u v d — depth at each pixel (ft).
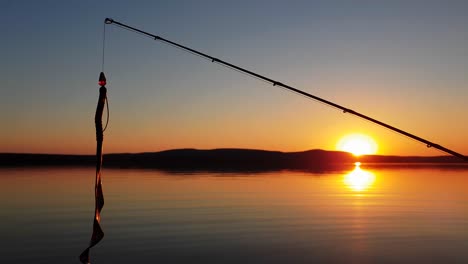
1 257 53.83
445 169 412.36
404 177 252.21
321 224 78.18
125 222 79.41
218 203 108.47
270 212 93.30
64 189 145.38
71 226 75.20
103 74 27.63
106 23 35.45
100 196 27.71
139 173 260.42
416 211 97.40
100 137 27.35
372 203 112.88
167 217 85.51
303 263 51.44
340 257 54.44
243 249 58.13
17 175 226.99
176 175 237.45
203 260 52.44
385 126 31.30
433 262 52.75
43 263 51.31
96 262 51.65
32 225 76.13
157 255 54.75
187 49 35.60
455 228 75.61
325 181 201.67
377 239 65.57
